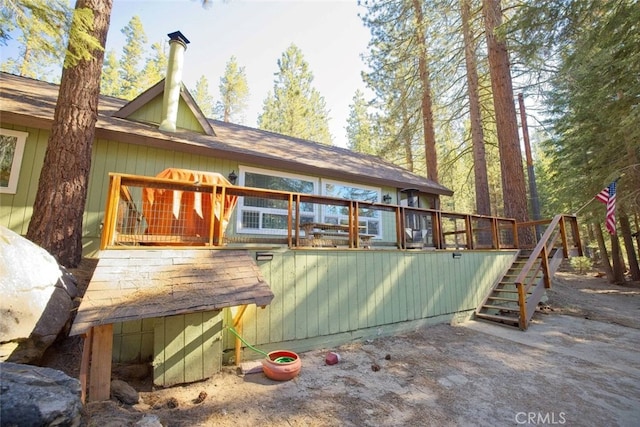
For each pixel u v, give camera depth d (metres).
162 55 25.44
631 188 11.09
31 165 5.39
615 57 7.66
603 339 5.48
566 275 17.72
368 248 5.58
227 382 3.47
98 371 2.78
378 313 5.53
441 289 6.61
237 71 29.73
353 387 3.48
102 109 7.09
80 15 4.32
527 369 4.12
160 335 3.31
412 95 13.80
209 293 3.19
